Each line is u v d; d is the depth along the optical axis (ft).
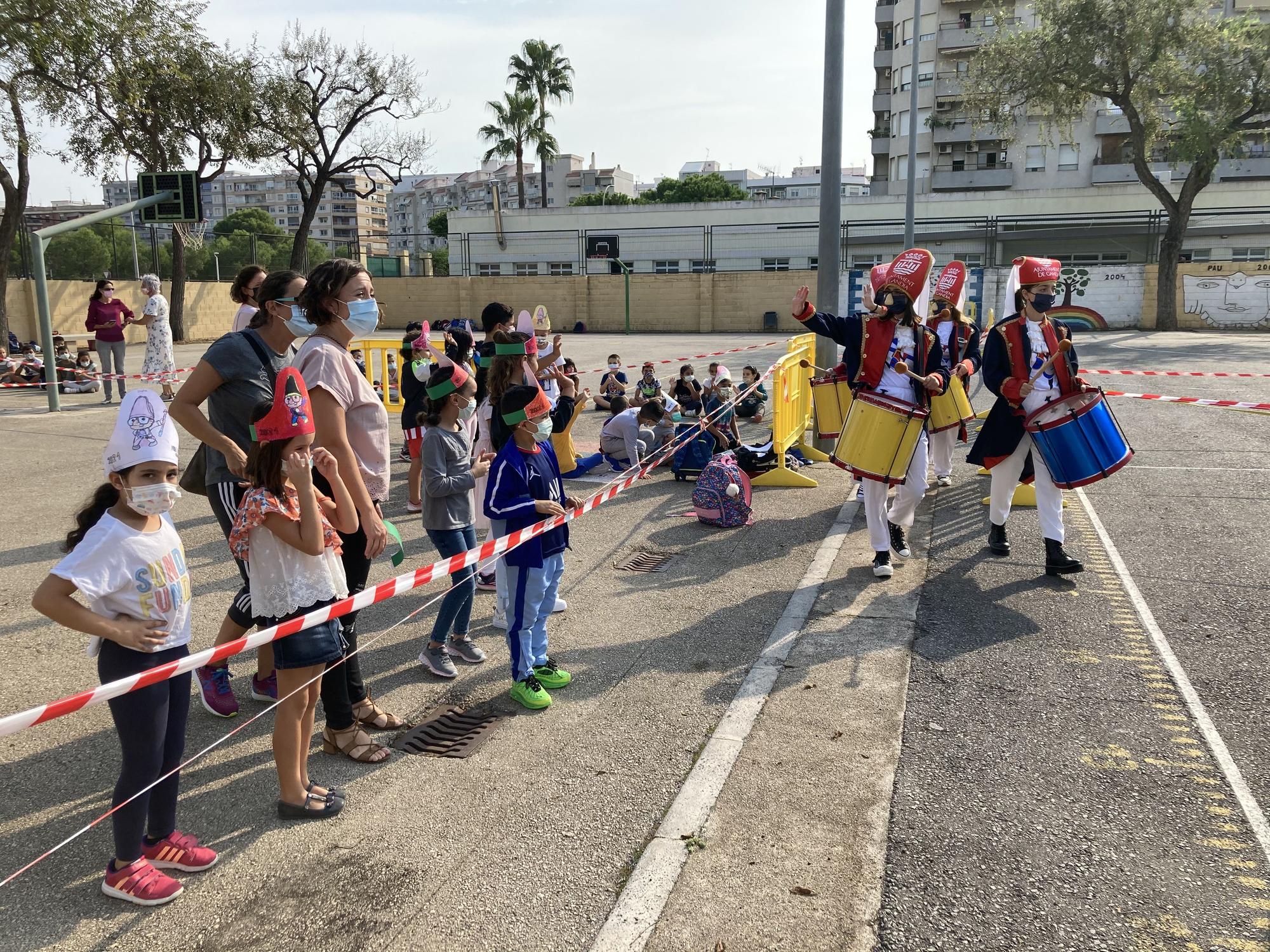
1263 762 12.00
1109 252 133.08
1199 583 18.76
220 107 90.99
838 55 29.45
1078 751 12.34
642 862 10.04
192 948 8.89
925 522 24.23
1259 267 106.22
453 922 9.21
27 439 37.22
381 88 109.60
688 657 15.72
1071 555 20.86
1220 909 9.23
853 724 13.16
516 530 13.87
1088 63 95.04
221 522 13.70
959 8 176.76
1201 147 92.68
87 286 92.02
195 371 13.01
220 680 13.73
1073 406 19.21
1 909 9.44
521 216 155.12
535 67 173.27
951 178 173.99
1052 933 8.93
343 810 11.25
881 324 19.60
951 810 11.02
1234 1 151.64
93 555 8.92
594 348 90.33
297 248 113.39
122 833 9.47
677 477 29.73
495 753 12.59
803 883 9.68
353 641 13.02
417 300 139.23
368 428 12.59
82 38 65.21
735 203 145.79
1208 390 47.88
